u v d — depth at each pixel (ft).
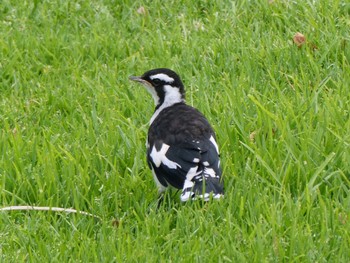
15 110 45.06
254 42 50.31
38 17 55.26
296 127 41.39
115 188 37.27
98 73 48.29
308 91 44.50
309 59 47.50
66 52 51.44
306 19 51.83
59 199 37.24
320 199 34.94
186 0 55.77
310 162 38.09
